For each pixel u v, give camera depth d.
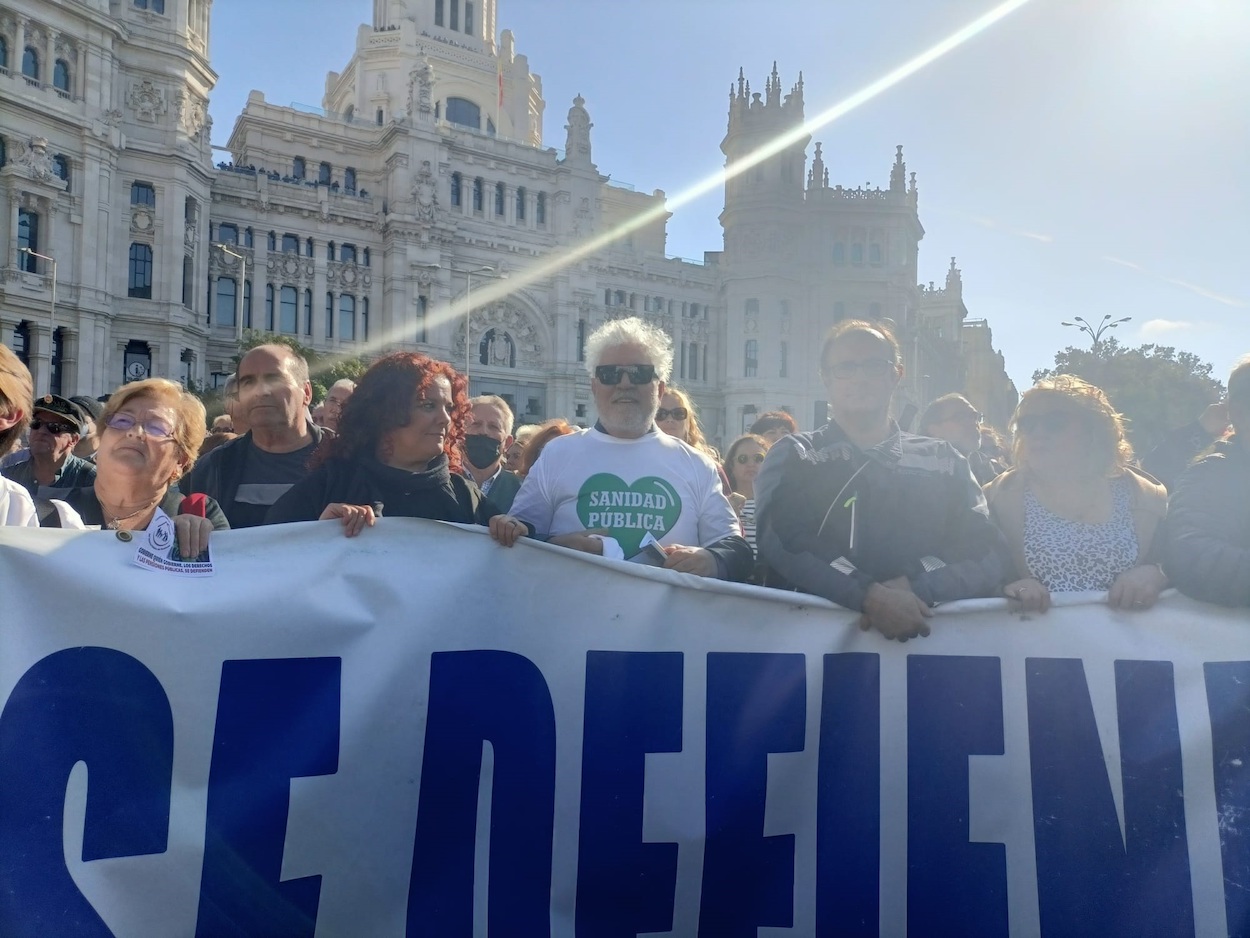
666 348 4.48
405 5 73.88
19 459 6.20
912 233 78.50
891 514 3.73
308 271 58.84
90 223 46.03
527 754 3.32
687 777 3.41
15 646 2.84
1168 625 3.65
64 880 2.77
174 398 3.62
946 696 3.57
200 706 3.01
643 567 3.50
